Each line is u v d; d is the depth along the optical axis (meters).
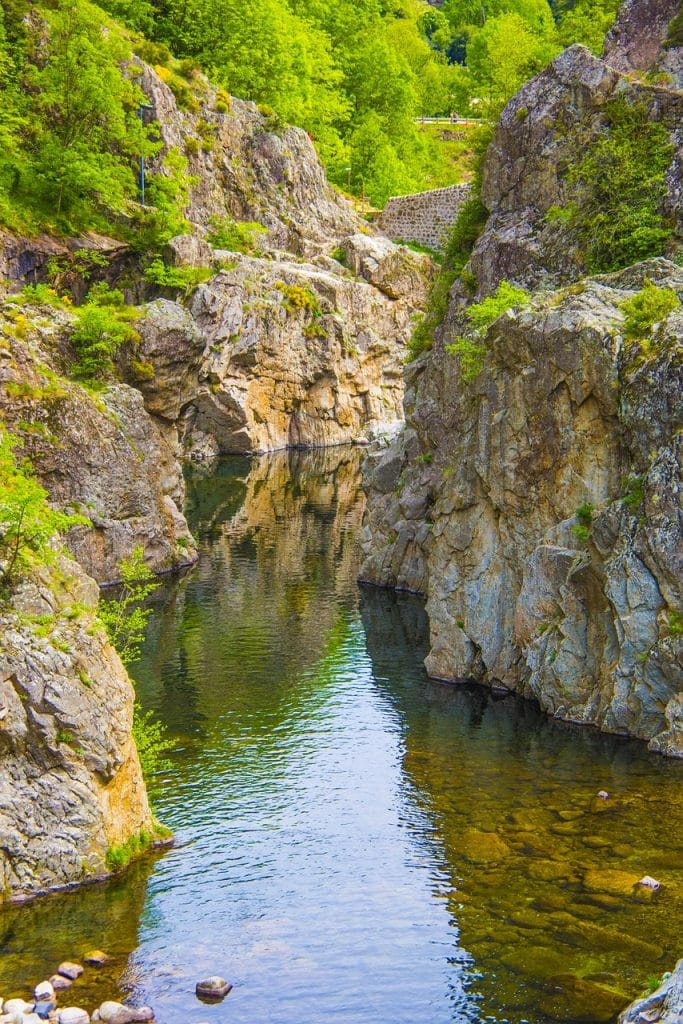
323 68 123.06
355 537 63.59
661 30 55.09
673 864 25.92
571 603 35.53
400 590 52.94
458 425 49.66
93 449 52.50
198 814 29.03
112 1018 20.14
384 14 163.25
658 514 32.78
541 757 32.50
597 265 45.25
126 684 26.88
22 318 56.12
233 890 25.08
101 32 84.25
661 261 38.72
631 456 34.91
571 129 47.94
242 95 108.25
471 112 133.88
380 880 25.55
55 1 84.56
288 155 106.06
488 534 39.25
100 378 57.19
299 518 68.50
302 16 131.25
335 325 97.31
